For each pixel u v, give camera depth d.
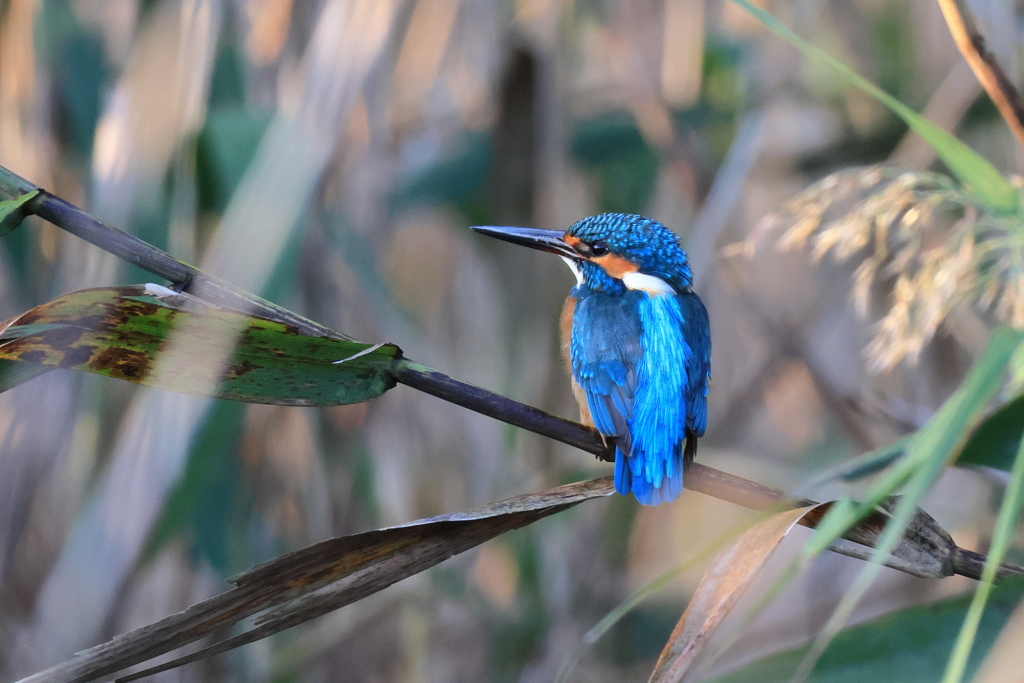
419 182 9.30
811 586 10.65
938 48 9.82
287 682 9.92
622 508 10.13
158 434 5.98
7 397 8.52
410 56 9.16
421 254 10.17
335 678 10.44
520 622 10.04
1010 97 5.06
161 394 6.01
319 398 4.31
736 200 9.79
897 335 5.10
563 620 9.91
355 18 5.49
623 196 10.44
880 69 10.41
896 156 9.05
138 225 6.37
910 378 9.44
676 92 10.23
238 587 3.79
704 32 10.89
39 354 3.94
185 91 6.29
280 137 4.46
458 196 9.43
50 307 3.82
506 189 9.22
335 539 3.94
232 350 4.14
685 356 5.96
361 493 9.64
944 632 3.79
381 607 10.09
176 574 8.59
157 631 3.70
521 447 10.01
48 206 4.02
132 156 6.29
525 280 9.82
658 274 6.88
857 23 10.61
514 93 8.91
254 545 9.23
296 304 8.39
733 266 10.23
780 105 10.01
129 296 3.95
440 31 9.12
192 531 8.60
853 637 3.83
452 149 9.45
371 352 4.25
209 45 6.31
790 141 10.37
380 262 8.68
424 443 9.91
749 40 10.72
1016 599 3.85
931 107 8.69
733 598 3.73
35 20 7.66
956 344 9.12
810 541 3.24
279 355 4.22
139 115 6.30
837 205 8.73
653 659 10.15
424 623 10.23
